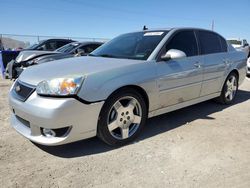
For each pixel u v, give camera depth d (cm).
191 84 408
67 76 283
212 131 378
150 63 346
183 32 418
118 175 262
